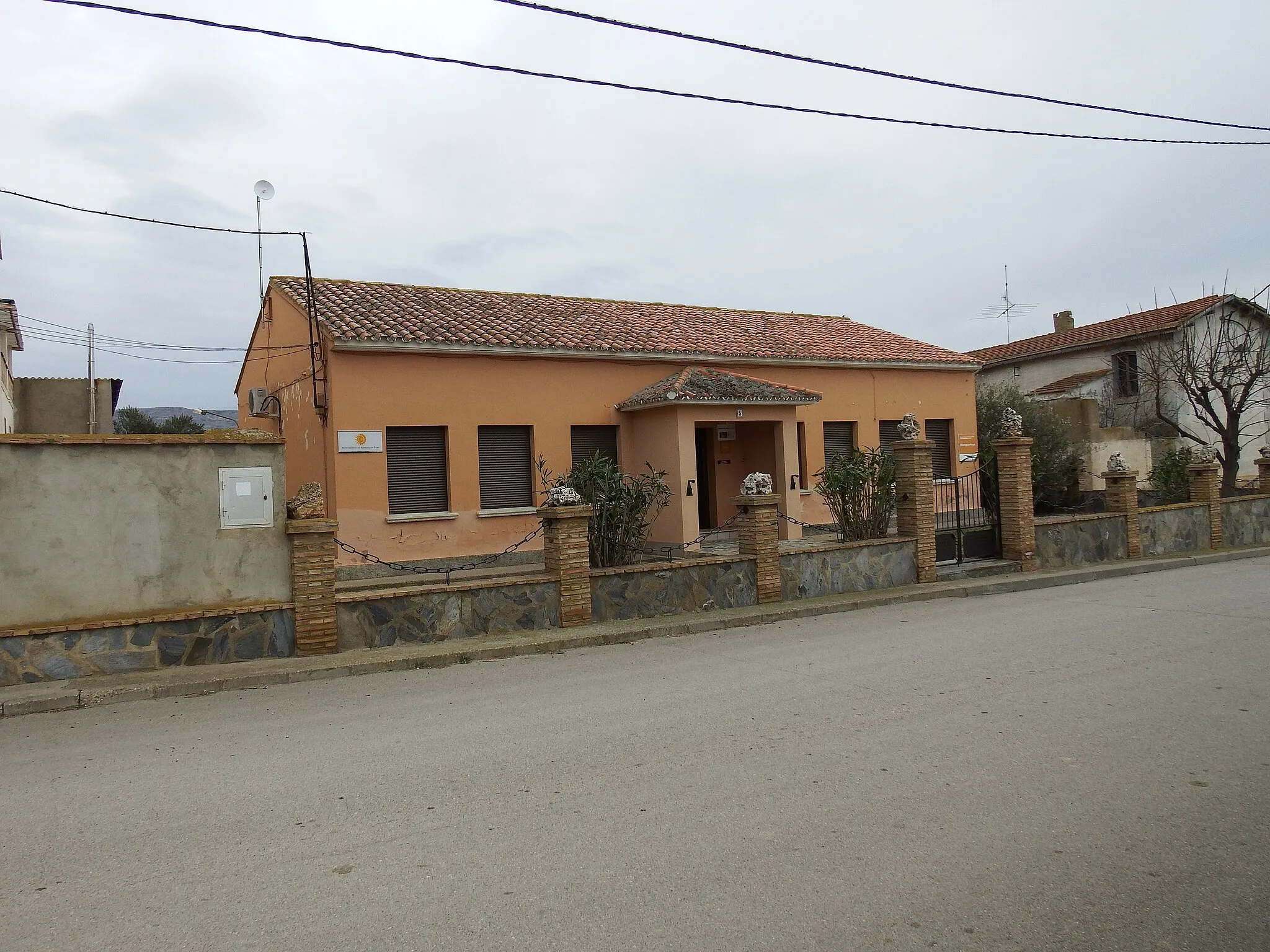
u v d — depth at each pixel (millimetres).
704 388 18125
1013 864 4383
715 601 12375
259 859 4594
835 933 3748
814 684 8141
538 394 17703
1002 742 6277
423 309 18172
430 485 16719
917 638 10320
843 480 15438
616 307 22500
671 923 3848
